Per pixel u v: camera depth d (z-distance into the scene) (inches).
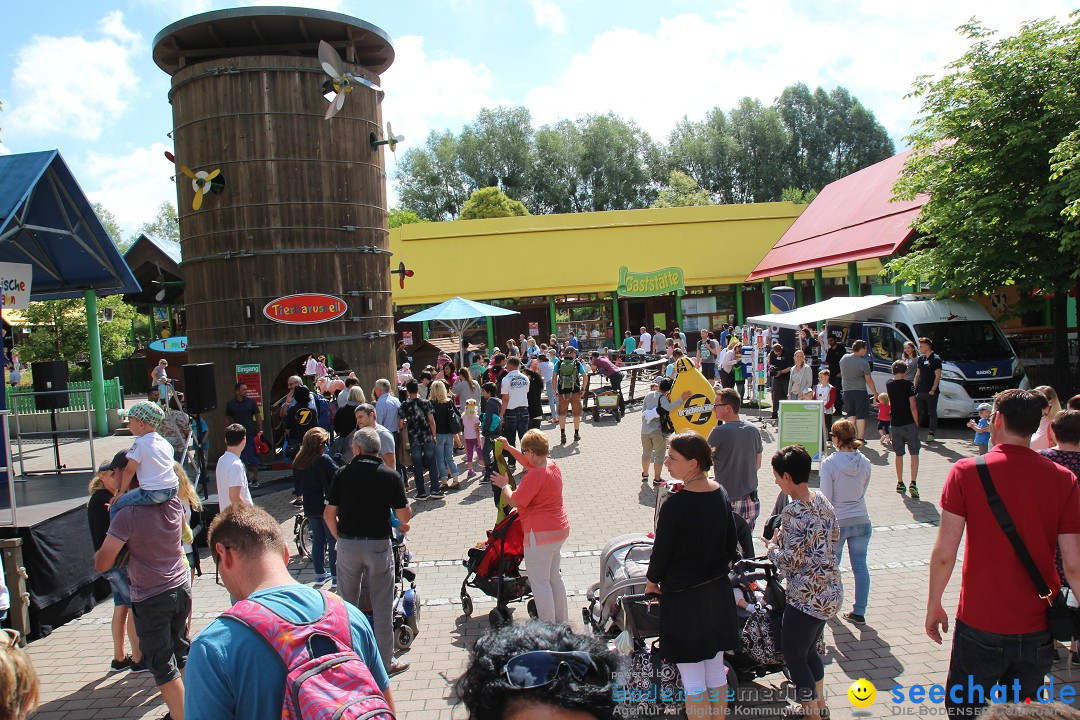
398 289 1241.4
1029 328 788.6
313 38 571.2
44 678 240.4
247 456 506.0
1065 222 483.8
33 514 299.7
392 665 216.2
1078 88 538.3
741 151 2546.8
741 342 824.3
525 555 227.8
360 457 215.9
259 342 549.0
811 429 420.8
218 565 105.2
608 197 2518.5
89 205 457.7
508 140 2522.1
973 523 134.8
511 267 1253.7
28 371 1018.7
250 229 546.6
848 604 253.6
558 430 677.9
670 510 159.0
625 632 185.9
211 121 547.5
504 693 58.9
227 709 86.1
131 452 197.3
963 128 575.8
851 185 1014.4
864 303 608.4
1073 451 177.9
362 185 577.6
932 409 520.4
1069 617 128.2
